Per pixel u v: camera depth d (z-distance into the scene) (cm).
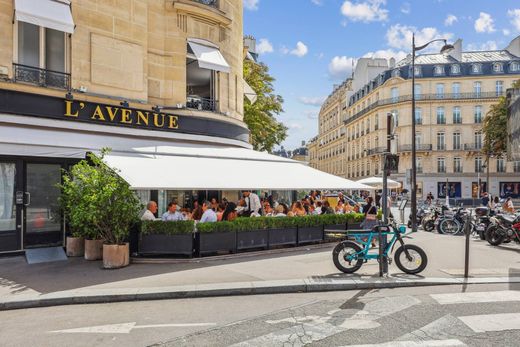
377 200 1972
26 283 679
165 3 1213
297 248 1020
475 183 5188
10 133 888
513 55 5481
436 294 636
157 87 1190
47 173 973
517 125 802
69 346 437
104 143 1038
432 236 1328
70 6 998
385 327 489
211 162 1063
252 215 1099
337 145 7506
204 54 1252
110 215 795
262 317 530
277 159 1265
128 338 458
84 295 608
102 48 1054
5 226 912
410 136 5256
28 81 944
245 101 2280
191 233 866
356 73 6575
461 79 5212
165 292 628
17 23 941
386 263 742
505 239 1118
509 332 470
